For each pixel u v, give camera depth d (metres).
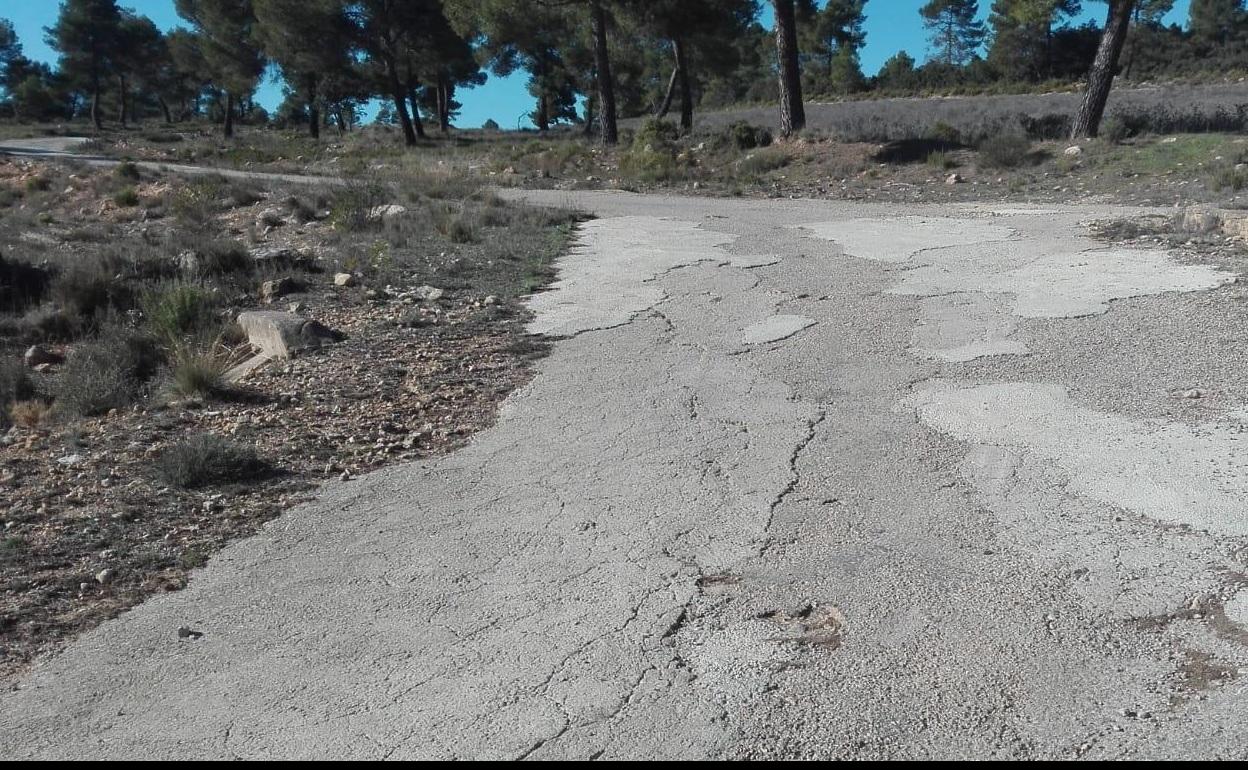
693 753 3.92
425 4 46.44
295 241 17.55
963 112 41.00
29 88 85.44
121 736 4.23
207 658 4.83
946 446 7.12
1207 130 25.55
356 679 4.58
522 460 7.30
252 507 6.64
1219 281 11.16
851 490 6.46
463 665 4.65
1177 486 6.18
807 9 43.25
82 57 73.31
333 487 6.95
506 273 13.84
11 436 8.48
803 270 13.21
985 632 4.71
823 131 30.22
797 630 4.82
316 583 5.55
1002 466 6.69
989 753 3.84
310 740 4.13
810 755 3.88
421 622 5.08
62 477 7.23
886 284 12.13
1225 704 4.07
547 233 17.02
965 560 5.44
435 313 11.77
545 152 33.31
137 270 14.99
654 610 5.07
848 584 5.24
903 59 80.06
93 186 27.00
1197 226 14.10
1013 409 7.74
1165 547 5.45
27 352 12.00
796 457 7.07
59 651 4.95
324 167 34.09
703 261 14.06
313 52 46.56
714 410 8.16
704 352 9.80
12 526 6.37
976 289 11.58
